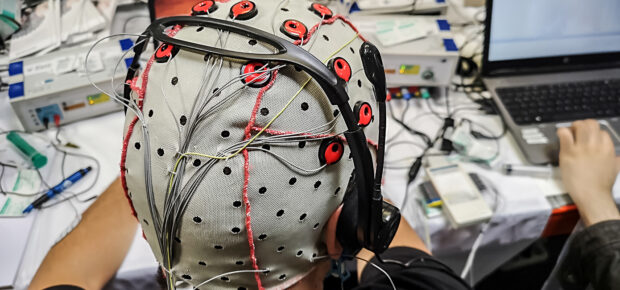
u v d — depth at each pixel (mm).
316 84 367
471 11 1181
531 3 901
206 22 378
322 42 393
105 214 677
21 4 1033
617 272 663
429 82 987
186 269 453
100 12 1037
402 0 1059
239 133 355
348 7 1046
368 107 404
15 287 676
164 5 938
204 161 360
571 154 810
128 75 429
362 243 451
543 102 929
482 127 928
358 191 397
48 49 953
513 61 961
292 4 425
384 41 955
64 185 789
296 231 412
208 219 379
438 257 842
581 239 735
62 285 571
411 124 937
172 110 364
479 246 815
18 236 721
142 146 390
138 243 690
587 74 982
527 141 863
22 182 797
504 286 1118
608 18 928
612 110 916
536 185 819
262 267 436
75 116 906
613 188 805
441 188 787
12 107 846
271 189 370
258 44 365
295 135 363
